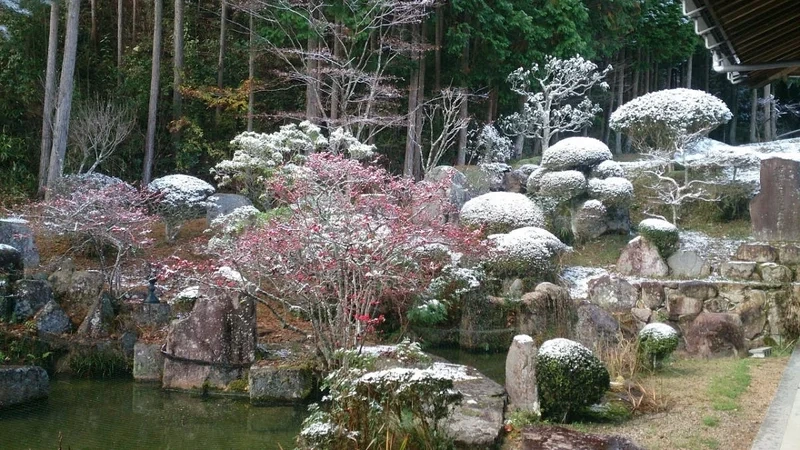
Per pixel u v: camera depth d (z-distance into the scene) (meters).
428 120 15.95
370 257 6.48
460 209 11.45
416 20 13.45
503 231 10.35
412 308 8.30
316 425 4.20
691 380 6.36
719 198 11.87
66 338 7.15
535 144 17.86
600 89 19.66
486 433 4.78
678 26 20.03
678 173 12.74
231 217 8.61
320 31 12.73
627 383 6.16
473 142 16.31
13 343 6.86
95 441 5.25
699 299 8.73
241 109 14.59
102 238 8.80
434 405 4.41
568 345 5.28
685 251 9.85
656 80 22.84
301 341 7.45
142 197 10.36
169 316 7.71
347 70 12.45
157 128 14.88
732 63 4.93
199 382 6.70
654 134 12.78
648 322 8.80
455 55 15.86
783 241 9.34
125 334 7.30
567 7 15.81
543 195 11.69
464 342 8.66
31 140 13.58
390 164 15.11
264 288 8.34
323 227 6.46
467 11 14.91
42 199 12.32
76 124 12.62
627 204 11.46
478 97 16.70
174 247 10.43
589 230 11.38
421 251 7.64
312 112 13.16
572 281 10.14
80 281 8.07
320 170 6.92
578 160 11.81
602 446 4.43
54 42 12.74
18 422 5.66
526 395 5.30
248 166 9.85
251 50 13.91
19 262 7.81
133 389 6.72
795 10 4.22
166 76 15.01
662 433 4.77
